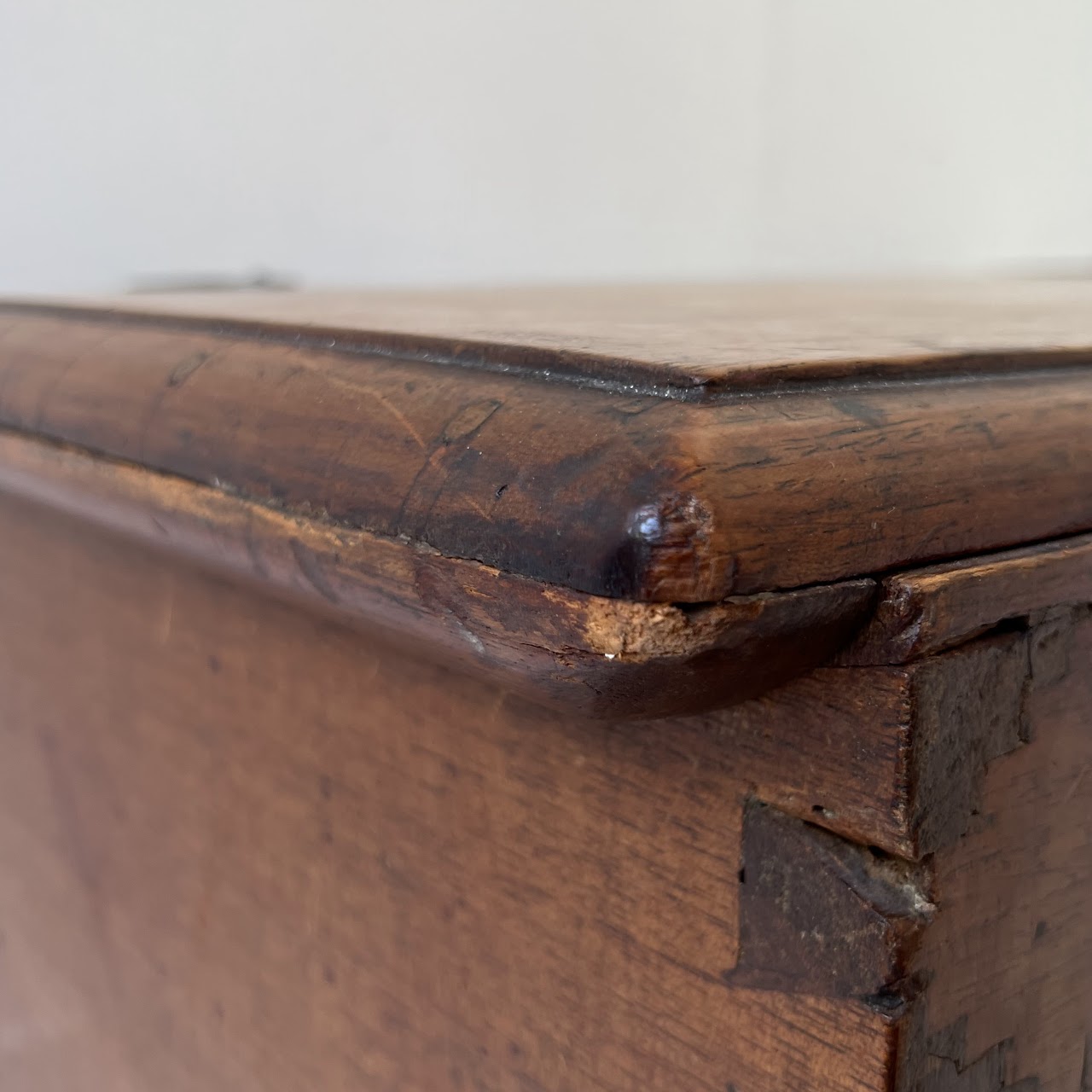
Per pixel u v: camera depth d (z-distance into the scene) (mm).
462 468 180
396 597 188
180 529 228
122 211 795
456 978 241
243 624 273
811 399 178
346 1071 268
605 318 256
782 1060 196
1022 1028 206
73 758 349
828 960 190
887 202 1309
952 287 491
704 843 201
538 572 167
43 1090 417
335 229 909
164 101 801
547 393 182
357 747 253
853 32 1219
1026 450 190
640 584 159
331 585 198
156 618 298
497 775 228
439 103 946
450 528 177
